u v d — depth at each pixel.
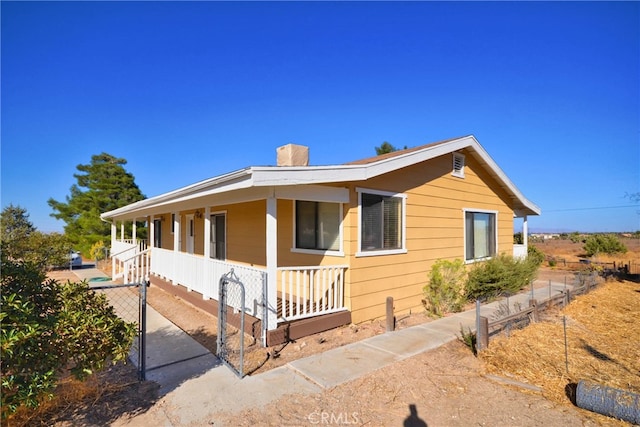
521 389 3.88
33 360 2.70
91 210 25.14
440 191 8.62
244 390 3.79
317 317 5.89
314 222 7.19
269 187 5.25
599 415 3.30
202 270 7.68
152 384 3.93
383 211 7.09
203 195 6.10
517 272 9.33
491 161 10.02
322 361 4.61
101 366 3.09
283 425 3.13
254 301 5.71
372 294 6.71
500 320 5.66
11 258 4.55
